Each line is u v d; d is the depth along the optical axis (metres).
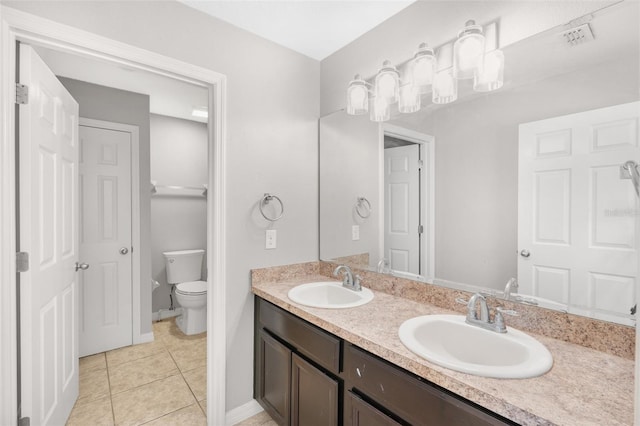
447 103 1.49
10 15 1.21
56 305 1.60
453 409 0.88
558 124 1.16
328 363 1.32
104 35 1.42
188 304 2.97
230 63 1.79
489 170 1.35
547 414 0.70
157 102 3.08
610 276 1.04
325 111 2.17
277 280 1.97
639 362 0.52
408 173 1.66
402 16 1.70
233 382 1.81
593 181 1.08
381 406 1.11
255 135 1.89
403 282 1.65
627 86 1.01
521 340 1.08
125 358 2.54
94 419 1.81
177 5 1.62
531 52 1.23
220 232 1.74
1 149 1.20
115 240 2.69
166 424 1.78
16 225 1.32
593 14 1.08
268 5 1.65
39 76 1.41
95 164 2.59
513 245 1.28
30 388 1.33
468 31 1.31
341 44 2.03
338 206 2.05
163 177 3.52
